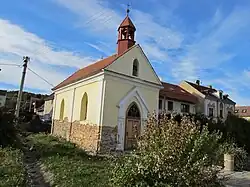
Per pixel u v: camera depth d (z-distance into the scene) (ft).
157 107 75.46
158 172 21.25
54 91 97.60
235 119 84.02
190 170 21.22
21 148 54.13
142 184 20.95
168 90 110.52
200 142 22.47
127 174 21.97
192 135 22.90
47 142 68.90
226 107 136.87
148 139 23.84
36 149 54.90
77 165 35.63
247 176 40.24
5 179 25.36
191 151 22.21
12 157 37.88
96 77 66.95
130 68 69.87
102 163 39.14
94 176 29.25
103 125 61.93
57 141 73.56
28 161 43.96
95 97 65.92
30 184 28.73
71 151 53.16
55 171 32.35
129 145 66.13
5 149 44.47
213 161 24.13
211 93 135.03
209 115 119.75
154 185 20.85
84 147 66.23
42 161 40.75
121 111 65.72
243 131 80.74
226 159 46.83
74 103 78.33
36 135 88.58
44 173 33.91
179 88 128.77
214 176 22.94
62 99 88.99
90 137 64.64
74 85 80.07
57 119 90.89
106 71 63.57
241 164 51.55
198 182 21.25
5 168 29.58
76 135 72.95
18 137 62.95
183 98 111.75
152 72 75.77
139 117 70.33
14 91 190.70
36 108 200.54
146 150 23.17
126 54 69.41
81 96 74.28
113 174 24.06
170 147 21.90
